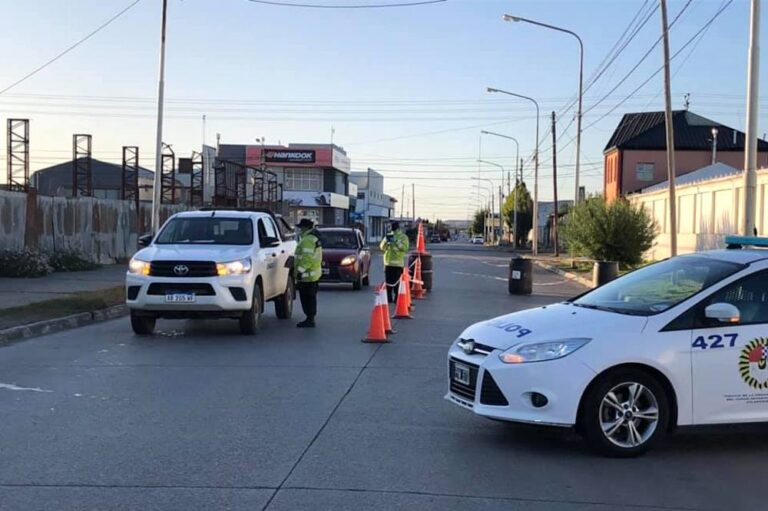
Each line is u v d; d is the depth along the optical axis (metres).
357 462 5.91
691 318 6.25
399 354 10.86
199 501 5.05
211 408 7.58
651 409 6.14
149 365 9.86
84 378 9.01
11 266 21.73
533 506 5.03
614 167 60.94
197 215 13.84
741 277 6.42
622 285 7.36
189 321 14.52
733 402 6.21
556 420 6.03
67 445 6.30
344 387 8.62
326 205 74.75
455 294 21.41
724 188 28.14
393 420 7.20
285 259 14.84
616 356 6.04
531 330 6.40
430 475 5.63
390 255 17.97
